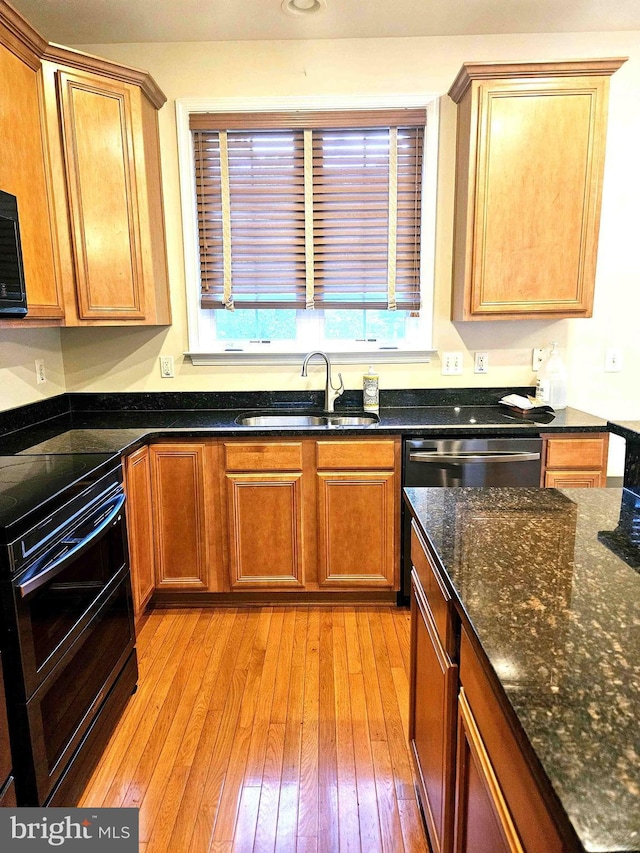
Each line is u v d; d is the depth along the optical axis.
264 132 2.76
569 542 1.16
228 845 1.43
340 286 2.89
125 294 2.45
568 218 2.48
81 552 1.55
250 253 2.86
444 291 2.84
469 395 2.94
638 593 0.94
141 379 2.92
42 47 2.07
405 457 2.44
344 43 2.66
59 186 2.22
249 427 2.46
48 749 1.36
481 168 2.45
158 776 1.64
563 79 2.38
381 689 2.02
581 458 2.44
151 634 2.40
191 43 2.66
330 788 1.59
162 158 2.74
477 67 2.35
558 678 0.71
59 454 1.90
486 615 0.87
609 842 0.49
